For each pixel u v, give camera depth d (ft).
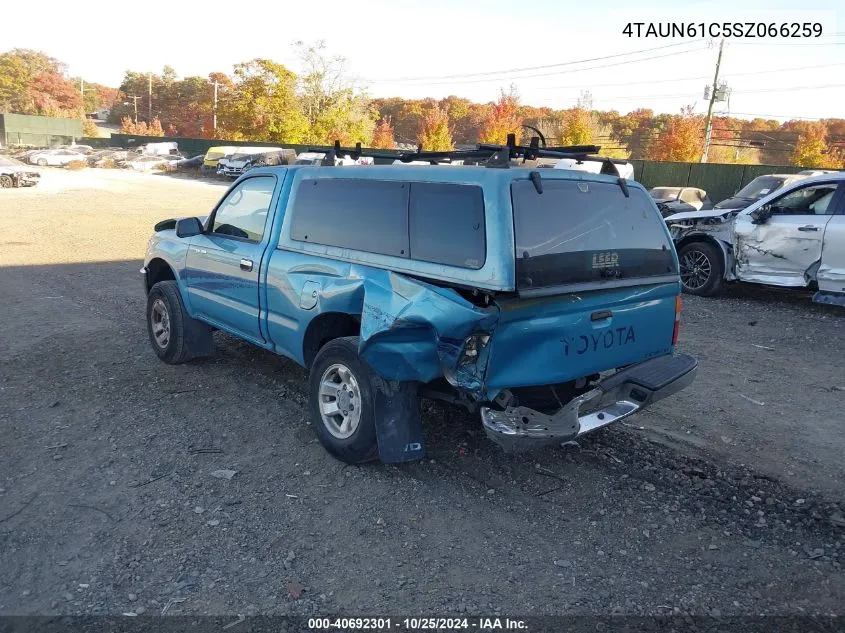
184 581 10.48
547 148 14.80
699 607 10.00
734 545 11.58
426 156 15.96
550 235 12.00
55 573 10.66
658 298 14.05
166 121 412.36
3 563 10.91
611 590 10.37
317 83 188.34
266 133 187.32
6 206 73.87
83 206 75.77
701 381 20.04
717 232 32.19
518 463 14.48
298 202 15.89
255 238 16.96
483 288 11.44
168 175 145.07
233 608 9.90
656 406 17.90
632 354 13.70
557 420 12.28
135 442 15.37
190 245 19.22
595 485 13.57
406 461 13.50
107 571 10.71
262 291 16.30
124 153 162.61
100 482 13.55
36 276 35.73
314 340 15.43
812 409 17.89
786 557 11.25
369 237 13.84
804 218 29.14
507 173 11.90
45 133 261.24
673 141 154.20
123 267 38.91
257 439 15.60
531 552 11.34
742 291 34.96
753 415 17.40
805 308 30.63
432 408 17.37
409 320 11.80
